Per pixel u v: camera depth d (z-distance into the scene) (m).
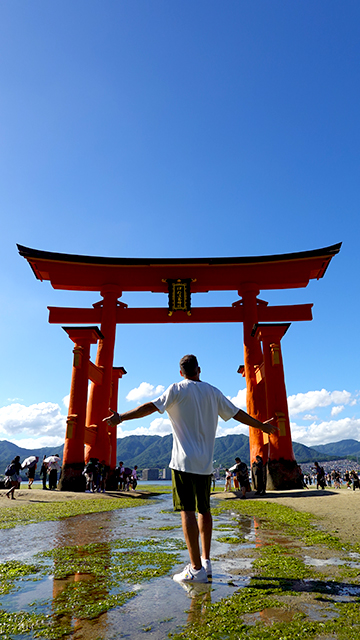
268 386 16.20
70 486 15.74
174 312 21.33
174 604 2.15
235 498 12.99
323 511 7.83
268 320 21.06
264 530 5.39
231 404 3.28
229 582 2.60
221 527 5.75
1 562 3.26
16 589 2.47
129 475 22.92
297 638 1.67
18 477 12.17
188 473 2.87
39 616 1.97
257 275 20.97
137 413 2.95
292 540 4.49
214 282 21.09
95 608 2.09
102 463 18.22
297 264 20.78
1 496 12.42
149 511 8.70
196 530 2.73
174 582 2.61
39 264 20.48
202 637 1.69
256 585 2.51
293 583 2.56
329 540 4.41
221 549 3.89
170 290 20.81
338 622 1.85
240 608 2.07
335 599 2.21
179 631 1.77
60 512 8.14
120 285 21.22
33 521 6.57
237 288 21.61
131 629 1.80
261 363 18.91
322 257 20.25
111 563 3.19
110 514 7.93
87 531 5.30
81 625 1.85
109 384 19.95
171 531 5.29
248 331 20.17
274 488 15.04
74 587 2.50
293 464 15.19
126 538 4.63
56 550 3.77
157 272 21.16
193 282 21.25
